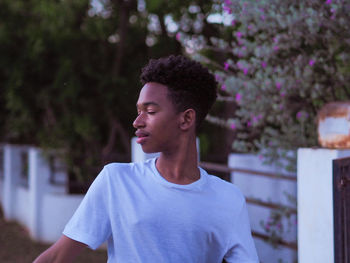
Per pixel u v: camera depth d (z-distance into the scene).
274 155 3.82
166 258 1.31
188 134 1.37
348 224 2.38
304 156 2.67
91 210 1.35
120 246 1.33
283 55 3.56
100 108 7.86
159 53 8.30
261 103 3.45
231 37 5.07
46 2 7.38
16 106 7.74
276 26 3.33
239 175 5.27
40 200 6.85
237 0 3.35
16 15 7.69
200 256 1.36
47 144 7.31
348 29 3.17
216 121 4.01
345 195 2.38
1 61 7.57
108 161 6.83
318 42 3.44
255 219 5.01
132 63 8.20
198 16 6.63
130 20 8.22
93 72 7.73
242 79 3.56
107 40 8.16
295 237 4.28
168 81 1.32
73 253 1.35
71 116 7.63
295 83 3.34
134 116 8.15
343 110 2.67
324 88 3.51
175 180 1.36
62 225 6.73
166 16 7.77
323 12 3.12
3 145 9.54
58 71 7.50
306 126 3.76
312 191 2.63
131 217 1.31
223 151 8.53
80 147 7.66
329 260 2.53
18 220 8.20
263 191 5.01
